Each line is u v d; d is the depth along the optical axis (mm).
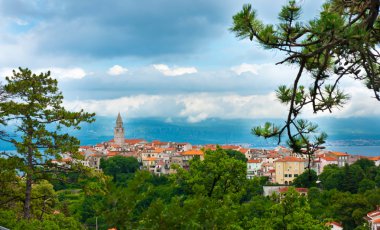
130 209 10148
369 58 9266
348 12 9578
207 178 37031
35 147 41688
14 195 43719
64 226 44938
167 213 10617
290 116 10586
